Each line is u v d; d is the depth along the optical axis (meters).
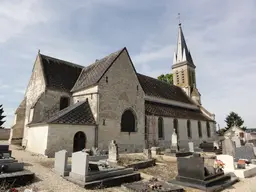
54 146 14.41
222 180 8.55
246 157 14.80
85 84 20.16
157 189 6.88
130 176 8.64
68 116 15.99
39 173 8.90
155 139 23.61
